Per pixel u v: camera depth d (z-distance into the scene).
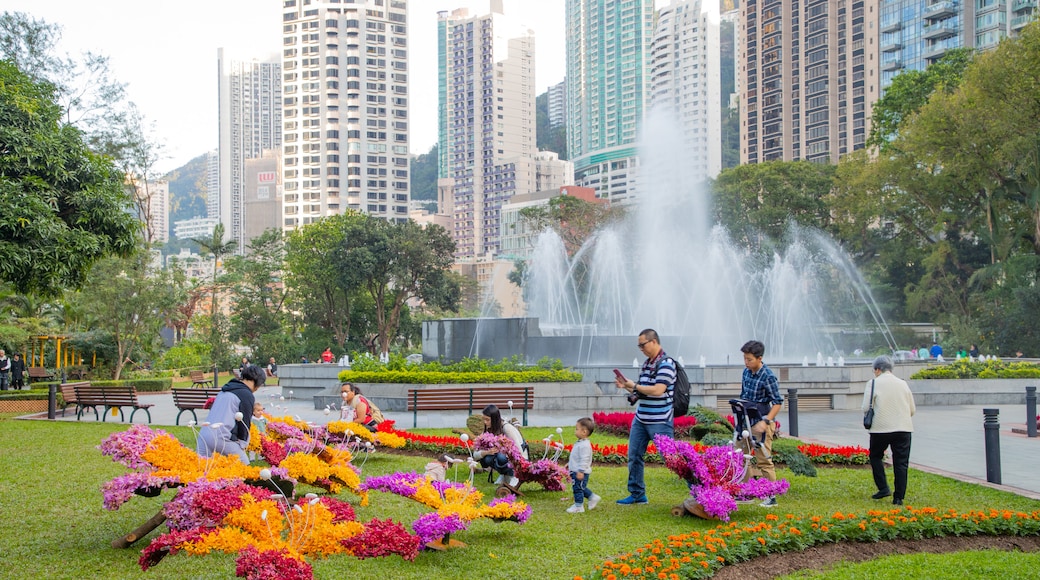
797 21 113.81
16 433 15.78
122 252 20.50
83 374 39.66
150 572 6.84
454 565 7.24
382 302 61.47
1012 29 84.88
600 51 164.50
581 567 7.17
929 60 91.44
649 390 9.52
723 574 7.00
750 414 10.13
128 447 7.35
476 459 10.86
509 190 173.62
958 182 47.69
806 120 112.50
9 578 6.64
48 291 19.45
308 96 146.88
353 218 60.44
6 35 34.00
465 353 25.09
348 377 22.20
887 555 7.79
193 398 18.02
